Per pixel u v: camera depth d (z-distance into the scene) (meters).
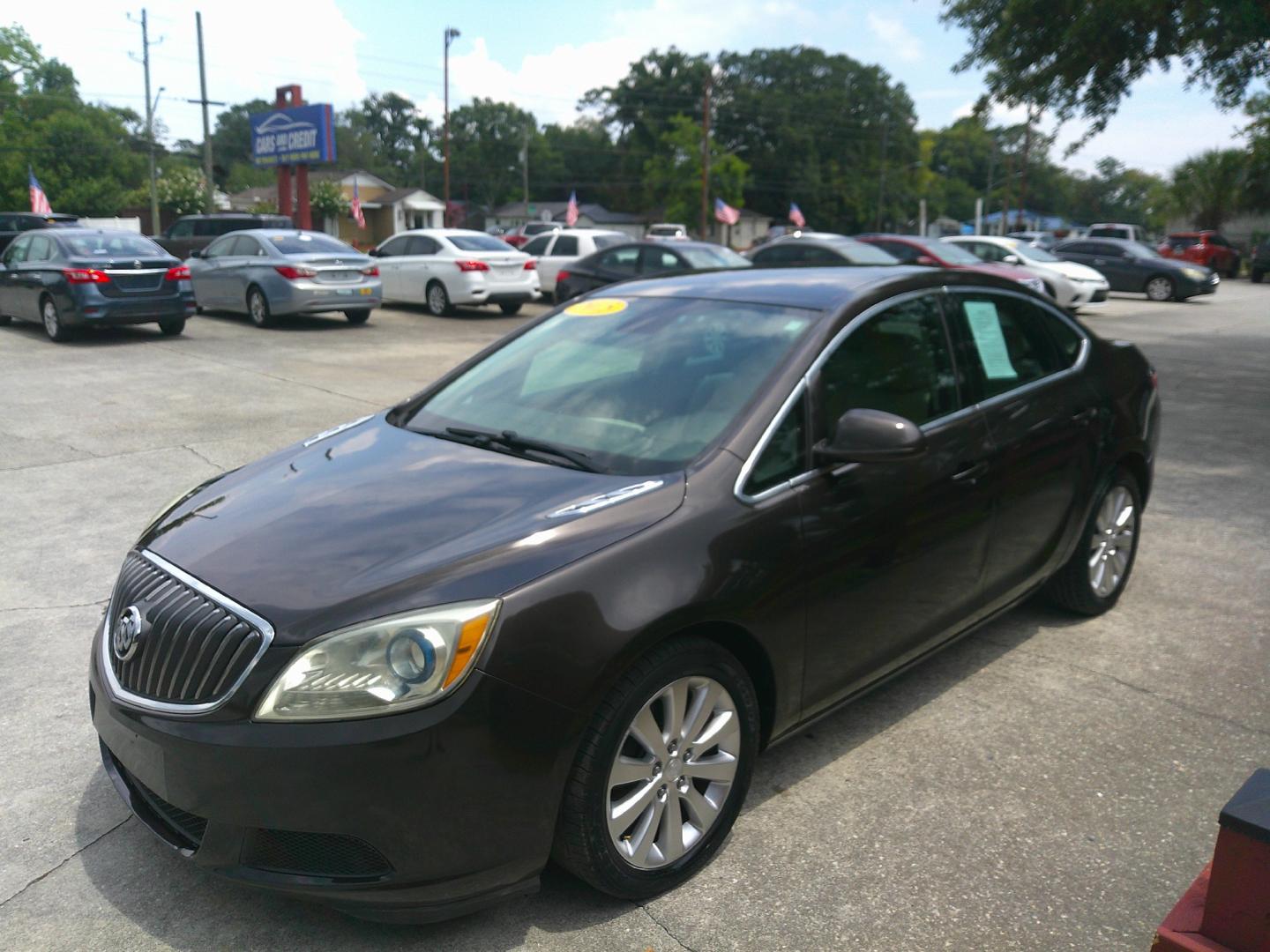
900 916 2.61
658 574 2.56
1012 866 2.81
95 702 2.67
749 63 102.81
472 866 2.35
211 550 2.73
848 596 3.09
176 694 2.43
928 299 3.68
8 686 3.83
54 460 7.10
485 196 117.31
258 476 3.31
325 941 2.51
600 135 118.12
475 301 17.48
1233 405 9.91
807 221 100.31
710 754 2.79
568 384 3.48
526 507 2.74
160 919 2.58
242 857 2.35
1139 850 2.89
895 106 101.06
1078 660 4.14
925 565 3.38
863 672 3.26
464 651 2.30
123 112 77.69
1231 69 12.14
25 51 69.94
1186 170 51.94
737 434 2.95
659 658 2.55
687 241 16.58
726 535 2.74
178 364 11.55
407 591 2.38
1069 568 4.40
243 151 124.12
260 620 2.38
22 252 13.97
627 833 2.61
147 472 6.83
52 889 2.70
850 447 2.93
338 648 2.29
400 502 2.84
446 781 2.28
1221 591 4.92
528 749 2.34
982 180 124.69
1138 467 4.66
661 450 3.00
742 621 2.72
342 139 131.50
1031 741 3.49
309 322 16.45
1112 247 25.34
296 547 2.64
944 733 3.54
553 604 2.40
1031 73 13.34
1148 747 3.45
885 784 3.21
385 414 3.80
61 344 13.07
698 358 3.34
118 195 67.12
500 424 3.39
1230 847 1.64
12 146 66.00
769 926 2.56
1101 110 13.31
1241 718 3.66
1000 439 3.69
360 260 15.59
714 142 86.19
